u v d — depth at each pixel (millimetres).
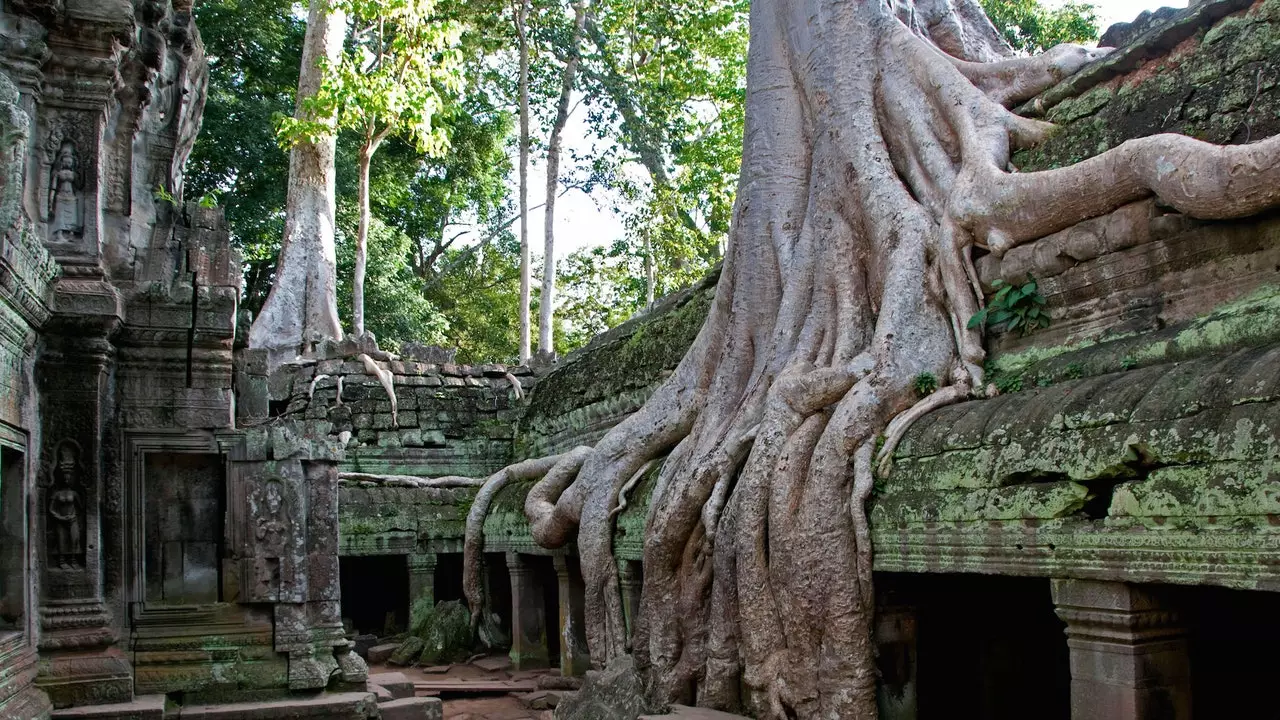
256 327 21406
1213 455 4664
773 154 9688
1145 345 6137
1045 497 5551
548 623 13594
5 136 6836
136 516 8852
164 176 9797
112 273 9094
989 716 7793
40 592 8148
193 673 8773
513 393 18219
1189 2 7262
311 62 22781
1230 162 5500
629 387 13539
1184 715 5211
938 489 6391
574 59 25812
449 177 30500
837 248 8656
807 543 7039
